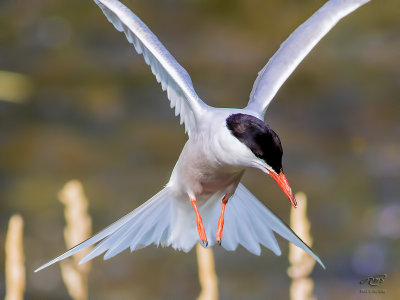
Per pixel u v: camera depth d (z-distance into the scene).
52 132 15.48
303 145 14.84
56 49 19.03
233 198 5.72
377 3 19.88
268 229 5.61
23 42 19.42
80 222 5.73
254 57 18.61
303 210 5.41
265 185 13.30
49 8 20.95
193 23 20.47
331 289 9.84
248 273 10.46
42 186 13.35
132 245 5.43
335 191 12.99
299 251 5.46
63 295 10.05
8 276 5.30
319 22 5.73
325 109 16.33
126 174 13.86
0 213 12.38
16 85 17.25
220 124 4.77
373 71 17.64
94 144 15.02
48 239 11.58
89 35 19.75
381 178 13.40
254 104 5.24
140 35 5.25
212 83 17.45
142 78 17.78
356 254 10.80
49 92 17.09
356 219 12.05
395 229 11.56
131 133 15.50
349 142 14.95
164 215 5.55
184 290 10.24
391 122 15.66
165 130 15.67
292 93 16.98
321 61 18.09
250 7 20.70
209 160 4.93
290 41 5.67
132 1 21.42
